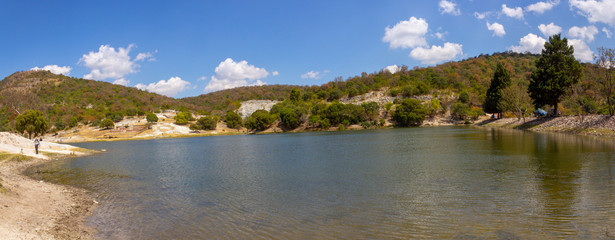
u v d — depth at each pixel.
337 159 37.09
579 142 42.38
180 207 18.25
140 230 14.47
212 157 45.19
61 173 32.09
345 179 24.91
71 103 182.75
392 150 44.03
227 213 16.86
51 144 59.62
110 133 121.75
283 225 14.70
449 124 118.81
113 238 13.50
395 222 14.51
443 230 13.26
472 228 13.34
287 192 21.27
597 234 12.16
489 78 169.88
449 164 29.70
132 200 20.08
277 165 34.28
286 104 155.00
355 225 14.35
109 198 20.70
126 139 112.62
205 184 25.02
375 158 36.44
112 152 58.59
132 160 43.75
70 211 17.27
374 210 16.45
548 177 21.98
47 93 199.38
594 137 48.44
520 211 15.18
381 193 19.94
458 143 49.50
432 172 26.19
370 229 13.78
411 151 41.78
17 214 14.95
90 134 121.06
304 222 15.00
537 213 14.77
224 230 14.29
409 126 118.94
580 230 12.60
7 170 33.56
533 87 74.44
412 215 15.37
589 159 28.34
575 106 65.81
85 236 13.66
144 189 23.53
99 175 30.61
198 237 13.54
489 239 12.13
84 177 29.50
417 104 119.62
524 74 185.50
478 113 121.38
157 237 13.60
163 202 19.47
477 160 31.23
